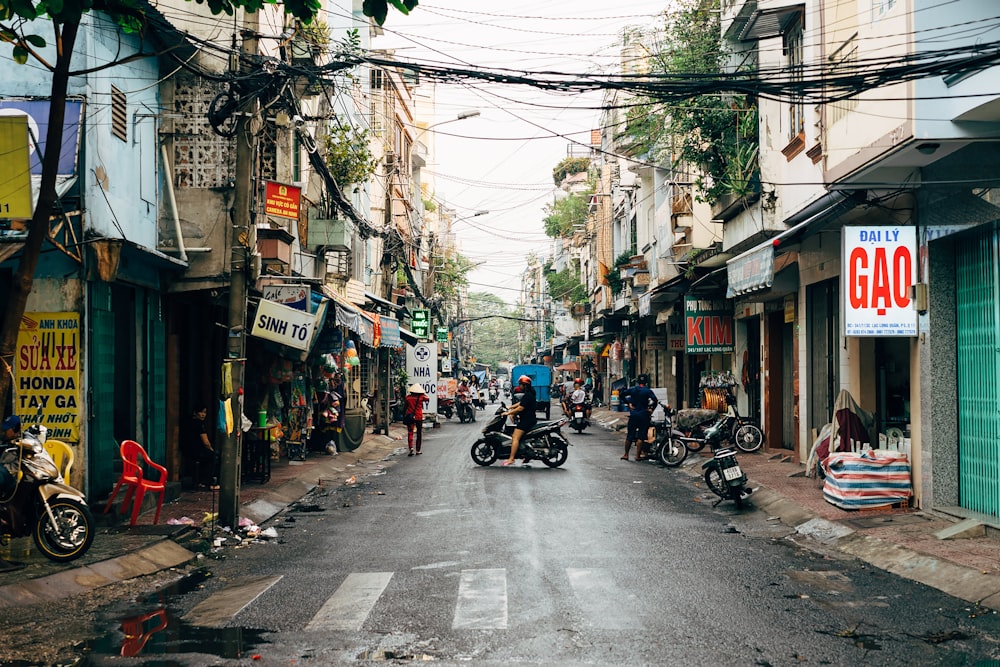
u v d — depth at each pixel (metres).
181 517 12.45
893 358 14.73
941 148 10.40
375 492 15.85
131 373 13.50
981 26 10.04
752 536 11.33
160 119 14.50
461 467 19.66
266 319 14.07
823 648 6.46
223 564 9.96
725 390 23.61
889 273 12.05
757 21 16.59
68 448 11.26
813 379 18.41
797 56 16.56
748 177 18.69
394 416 37.41
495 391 73.00
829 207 13.75
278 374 17.98
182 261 14.38
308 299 16.00
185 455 15.96
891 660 6.18
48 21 11.56
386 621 7.23
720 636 6.73
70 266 11.61
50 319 11.59
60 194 11.18
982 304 11.20
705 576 8.85
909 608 7.64
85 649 6.60
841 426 14.18
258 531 11.73
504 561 9.55
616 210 46.59
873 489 12.35
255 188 14.23
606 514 12.91
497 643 6.56
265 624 7.21
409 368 35.00
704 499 14.71
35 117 11.39
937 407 11.93
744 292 16.12
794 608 7.61
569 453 23.22
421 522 12.39
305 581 8.85
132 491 11.94
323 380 22.05
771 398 22.20
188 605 8.00
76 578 8.79
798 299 19.12
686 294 26.61
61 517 9.24
